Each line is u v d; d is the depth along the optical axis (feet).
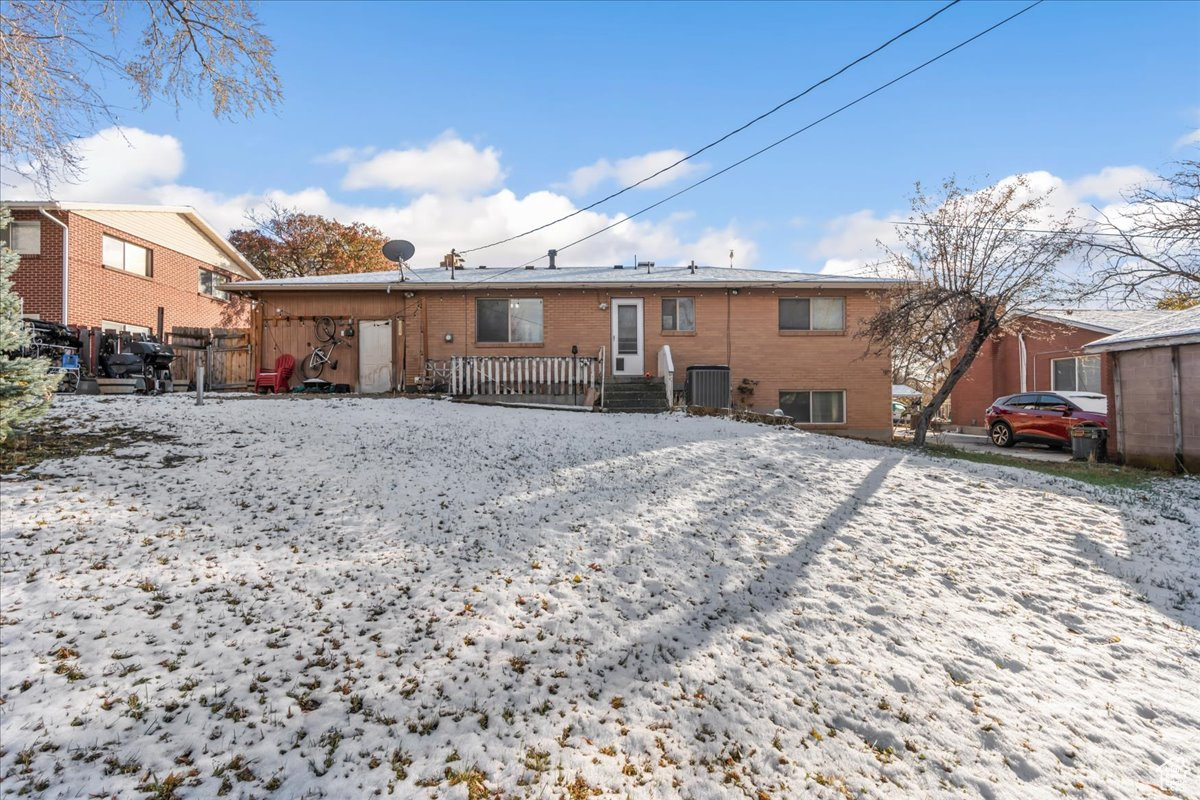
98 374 46.85
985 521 22.35
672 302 52.29
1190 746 10.91
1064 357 60.54
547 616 14.11
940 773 9.90
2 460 22.26
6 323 23.22
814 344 51.90
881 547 19.35
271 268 113.70
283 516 19.48
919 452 35.70
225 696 10.76
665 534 19.13
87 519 17.88
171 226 65.77
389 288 51.01
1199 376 34.24
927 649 13.67
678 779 9.45
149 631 12.65
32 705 10.16
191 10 26.68
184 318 67.92
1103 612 16.06
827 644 13.62
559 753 9.80
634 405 45.60
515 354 51.88
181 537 17.35
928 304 40.63
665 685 11.84
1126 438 39.19
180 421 30.71
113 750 9.30
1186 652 14.24
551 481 24.17
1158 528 22.31
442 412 38.47
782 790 9.35
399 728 10.19
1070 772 10.10
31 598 13.50
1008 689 12.35
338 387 49.62
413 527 19.01
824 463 29.19
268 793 8.62
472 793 8.80
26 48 23.88
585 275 54.95
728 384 47.09
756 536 19.51
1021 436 50.11
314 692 11.04
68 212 52.60
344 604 14.25
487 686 11.50
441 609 14.19
